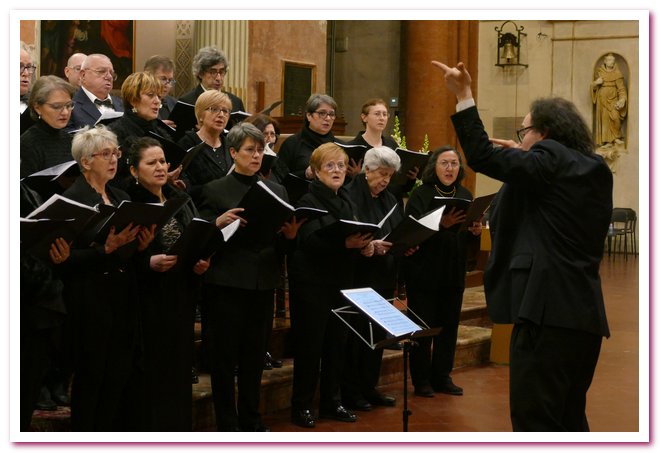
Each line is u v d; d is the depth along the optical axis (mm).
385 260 6484
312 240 5969
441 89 18047
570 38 19781
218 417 5523
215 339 5488
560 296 4152
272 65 13688
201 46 12547
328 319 6203
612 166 19812
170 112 7227
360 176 6523
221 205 5547
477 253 11555
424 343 7160
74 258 4602
